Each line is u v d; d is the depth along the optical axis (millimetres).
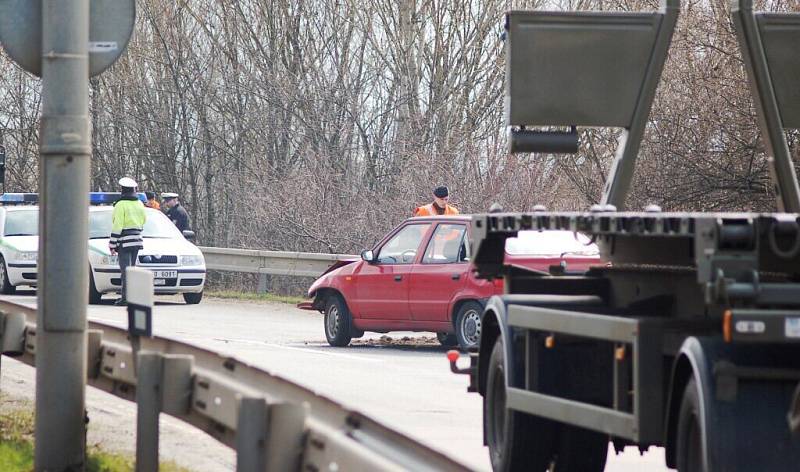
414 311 60281
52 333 25969
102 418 36531
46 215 25938
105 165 156625
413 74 126375
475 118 124812
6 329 32281
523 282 30719
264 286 100250
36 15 26359
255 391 21203
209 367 23859
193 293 92000
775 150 29109
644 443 24047
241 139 142000
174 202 106375
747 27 29078
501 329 28938
